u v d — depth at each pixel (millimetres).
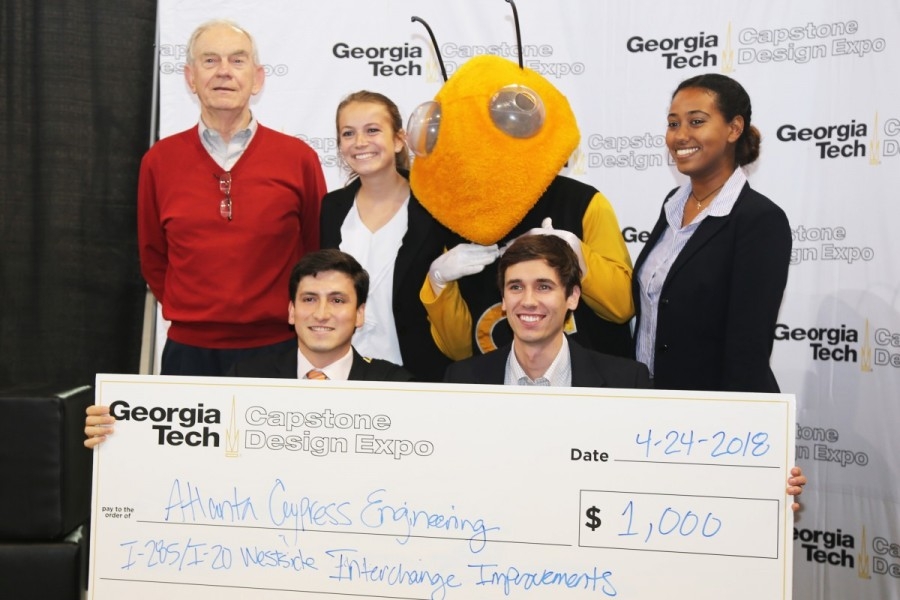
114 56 3029
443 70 2553
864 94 2561
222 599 1671
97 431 1701
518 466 1621
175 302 2623
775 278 2545
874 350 2590
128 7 3025
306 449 1672
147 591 1683
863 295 2596
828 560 2674
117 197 3064
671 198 2693
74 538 2133
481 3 2752
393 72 2791
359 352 2742
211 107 2578
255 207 2598
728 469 1574
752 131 2648
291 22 2803
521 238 2072
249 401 1685
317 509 1661
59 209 3035
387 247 2709
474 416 1637
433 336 2678
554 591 1604
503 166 2238
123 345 3105
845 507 2646
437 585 1629
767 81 2637
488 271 2598
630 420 1599
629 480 1595
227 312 2555
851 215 2596
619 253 2631
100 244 3066
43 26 2986
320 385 1672
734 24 2646
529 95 2236
